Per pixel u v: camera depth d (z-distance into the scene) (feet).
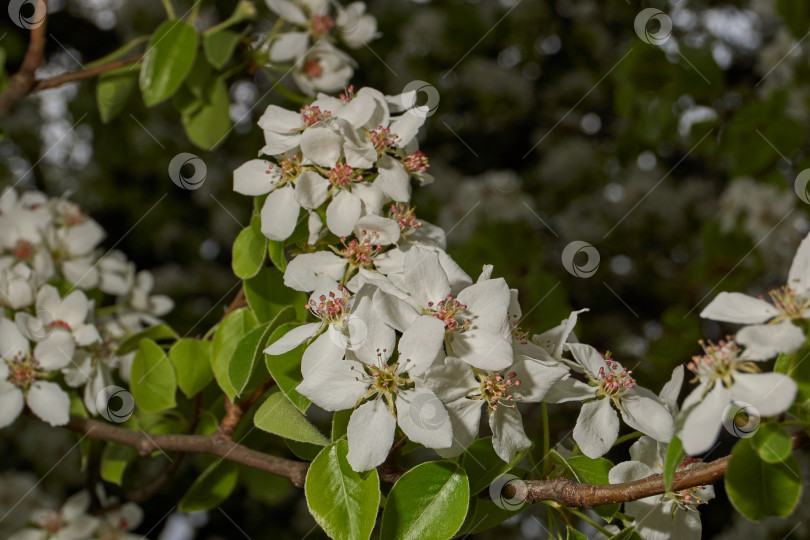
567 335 1.23
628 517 1.21
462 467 1.18
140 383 1.43
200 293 3.17
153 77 1.60
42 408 1.41
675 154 3.40
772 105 2.44
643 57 2.34
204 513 2.85
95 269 1.66
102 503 1.68
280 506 2.96
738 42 3.05
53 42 3.02
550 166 3.36
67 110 3.04
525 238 2.67
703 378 1.07
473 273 1.82
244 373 1.25
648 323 3.09
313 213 1.26
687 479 1.09
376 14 3.31
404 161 1.30
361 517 1.14
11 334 1.42
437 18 3.21
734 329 2.71
